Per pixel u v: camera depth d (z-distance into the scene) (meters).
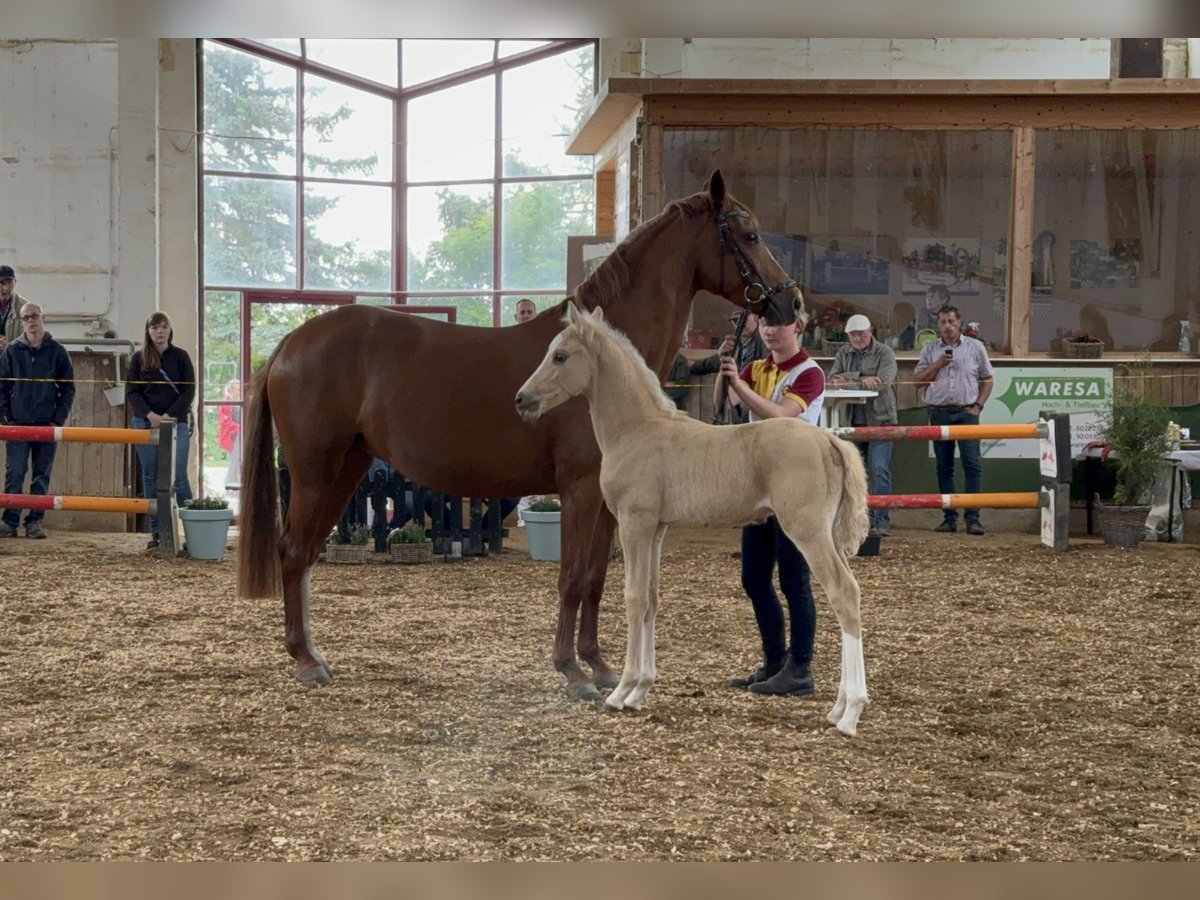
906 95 11.83
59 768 4.10
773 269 5.63
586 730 4.61
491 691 5.29
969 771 4.19
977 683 5.57
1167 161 12.39
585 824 3.53
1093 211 12.52
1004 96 11.94
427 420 5.36
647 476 4.78
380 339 5.48
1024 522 11.83
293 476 5.55
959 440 11.02
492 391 5.35
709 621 7.12
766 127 12.02
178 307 13.88
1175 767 4.27
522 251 15.99
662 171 12.06
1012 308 12.30
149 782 3.94
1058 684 5.57
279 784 3.91
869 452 10.72
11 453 11.09
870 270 12.53
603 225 15.00
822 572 4.54
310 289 15.58
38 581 8.44
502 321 16.12
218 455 14.88
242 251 14.90
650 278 5.57
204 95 14.20
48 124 13.25
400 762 4.18
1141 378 12.05
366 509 9.92
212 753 4.28
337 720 4.77
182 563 9.53
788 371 5.32
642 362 4.93
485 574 9.11
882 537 10.90
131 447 12.60
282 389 5.51
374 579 8.80
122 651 6.11
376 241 16.19
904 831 3.55
